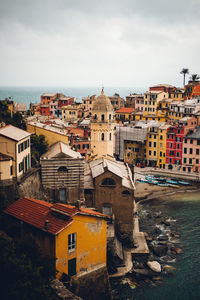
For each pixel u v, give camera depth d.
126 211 66.06
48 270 35.00
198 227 78.88
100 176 65.00
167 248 66.31
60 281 37.28
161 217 85.69
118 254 58.47
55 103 190.75
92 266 43.97
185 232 76.00
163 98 169.62
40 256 36.81
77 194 63.69
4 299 27.39
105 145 85.69
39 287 29.75
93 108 85.06
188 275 57.41
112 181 65.31
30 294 28.25
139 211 90.38
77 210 41.47
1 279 28.58
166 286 54.09
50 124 100.56
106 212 66.38
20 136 56.47
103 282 45.19
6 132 55.50
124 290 52.41
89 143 118.56
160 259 62.84
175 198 101.69
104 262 45.50
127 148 141.88
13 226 43.00
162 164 135.12
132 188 65.38
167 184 113.31
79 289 41.66
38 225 39.97
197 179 116.56
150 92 165.38
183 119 135.12
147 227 79.12
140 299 50.47
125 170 79.31
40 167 63.06
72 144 112.50
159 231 76.19
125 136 139.50
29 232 41.09
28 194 54.44
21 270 29.61
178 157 130.50
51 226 39.38
